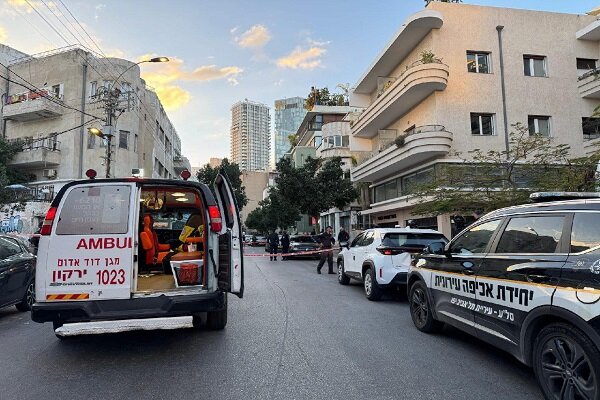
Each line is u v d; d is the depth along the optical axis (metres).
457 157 19.19
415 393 4.05
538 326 3.86
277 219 43.81
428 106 20.44
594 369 3.19
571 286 3.45
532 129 20.69
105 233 5.01
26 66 33.00
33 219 27.59
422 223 21.52
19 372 4.72
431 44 20.03
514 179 14.17
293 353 5.31
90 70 32.12
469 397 3.96
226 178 5.77
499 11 20.94
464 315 5.12
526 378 4.45
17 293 8.18
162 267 6.50
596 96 21.02
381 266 8.88
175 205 7.77
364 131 27.33
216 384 4.29
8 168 30.48
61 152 30.92
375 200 27.75
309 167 29.88
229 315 7.60
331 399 3.91
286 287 11.28
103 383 4.36
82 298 4.88
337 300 9.23
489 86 20.25
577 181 10.24
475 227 5.30
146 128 37.00
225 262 5.61
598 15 22.33
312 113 50.81
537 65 21.27
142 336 6.18
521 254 4.22
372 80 27.03
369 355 5.22
